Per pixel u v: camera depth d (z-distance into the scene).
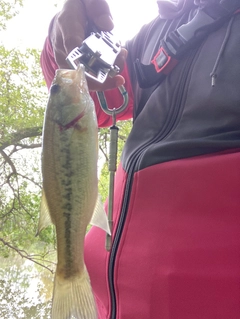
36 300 6.46
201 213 0.81
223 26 0.96
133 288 0.87
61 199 0.92
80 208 0.91
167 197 0.86
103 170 6.07
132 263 0.88
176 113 0.97
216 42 0.95
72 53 0.92
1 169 7.02
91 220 0.90
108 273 0.94
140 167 0.93
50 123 0.91
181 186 0.84
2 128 6.69
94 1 1.00
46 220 0.94
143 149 0.97
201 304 0.75
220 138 0.84
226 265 0.74
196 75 0.95
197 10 1.05
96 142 0.92
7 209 6.91
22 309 6.18
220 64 0.90
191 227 0.81
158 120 1.01
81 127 0.90
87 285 0.89
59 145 0.91
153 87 1.11
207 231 0.78
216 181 0.80
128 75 1.29
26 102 6.70
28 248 7.08
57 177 0.92
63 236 0.92
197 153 0.86
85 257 1.06
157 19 1.26
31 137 7.23
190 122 0.92
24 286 7.00
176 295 0.78
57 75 0.92
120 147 6.24
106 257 0.96
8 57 6.67
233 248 0.74
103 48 0.96
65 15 0.99
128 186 0.96
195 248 0.78
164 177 0.88
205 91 0.91
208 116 0.89
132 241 0.90
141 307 0.84
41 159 0.93
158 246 0.84
